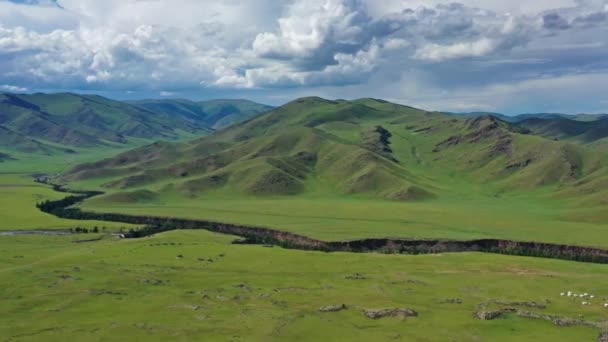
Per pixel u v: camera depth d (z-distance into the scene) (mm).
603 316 96875
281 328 86000
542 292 116062
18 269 131875
